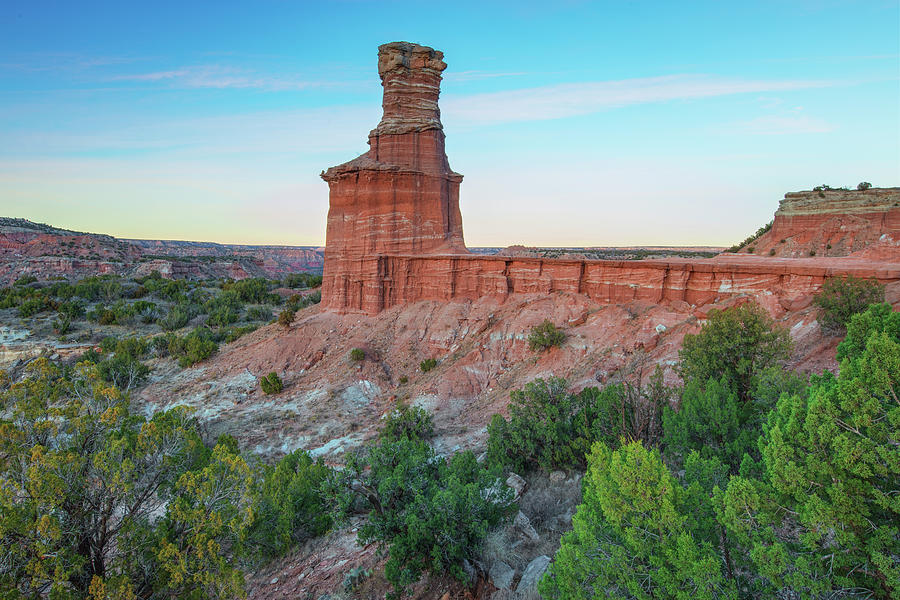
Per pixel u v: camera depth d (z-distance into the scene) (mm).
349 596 12898
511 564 12430
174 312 74875
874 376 7207
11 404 12117
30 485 10312
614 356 30562
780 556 7074
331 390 38562
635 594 7824
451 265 45438
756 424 14906
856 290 21469
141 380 45219
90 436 12391
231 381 42875
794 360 22484
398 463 14344
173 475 13398
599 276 37375
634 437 15984
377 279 48656
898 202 43469
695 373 19750
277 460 28703
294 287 127500
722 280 31344
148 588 11219
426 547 12086
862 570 6957
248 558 15266
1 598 9227
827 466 7336
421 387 37031
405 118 51406
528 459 20125
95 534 11430
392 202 49688
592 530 8977
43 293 93312
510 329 38312
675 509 8164
